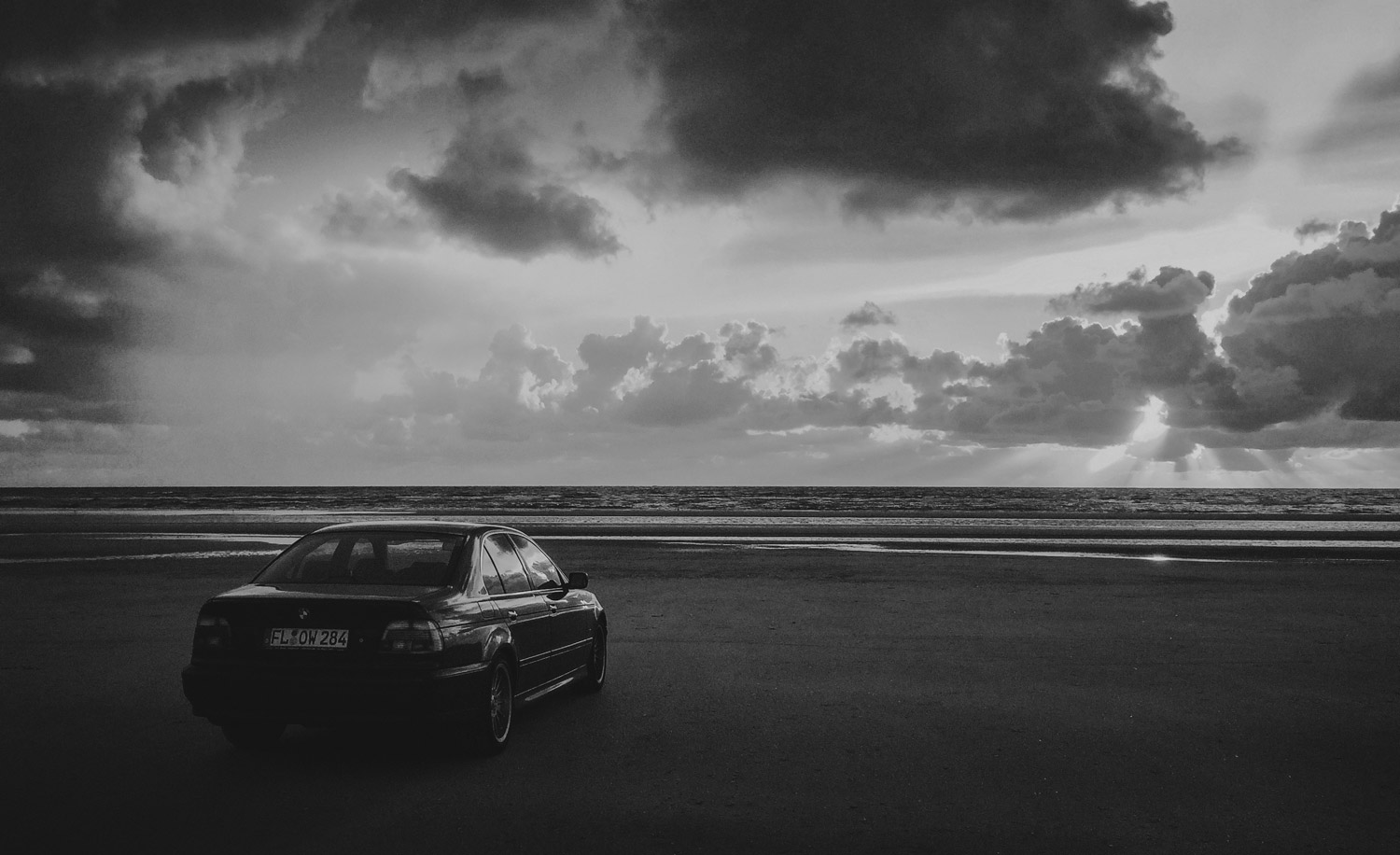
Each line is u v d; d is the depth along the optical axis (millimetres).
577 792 5793
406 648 6133
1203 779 6160
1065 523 46719
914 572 21172
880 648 11688
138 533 34250
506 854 4676
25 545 27969
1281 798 5746
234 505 76188
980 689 9219
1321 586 18922
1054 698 8797
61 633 12453
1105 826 5199
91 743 6969
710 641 12148
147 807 5402
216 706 6219
